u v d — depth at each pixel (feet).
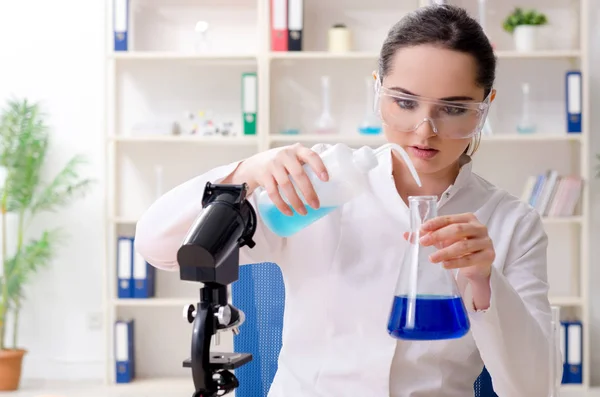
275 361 5.70
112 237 15.71
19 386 15.16
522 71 15.53
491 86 4.55
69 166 15.14
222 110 15.87
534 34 14.92
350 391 4.80
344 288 4.82
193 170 15.90
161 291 15.85
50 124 15.92
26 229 15.93
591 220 15.64
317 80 15.71
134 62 15.81
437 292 3.69
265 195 4.16
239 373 5.73
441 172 4.94
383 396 4.77
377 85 4.61
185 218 4.39
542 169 15.65
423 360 4.80
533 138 14.66
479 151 15.67
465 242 3.70
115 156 15.60
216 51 15.78
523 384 4.43
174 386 14.97
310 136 14.88
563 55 14.66
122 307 15.84
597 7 15.53
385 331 4.75
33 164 14.96
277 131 15.75
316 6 15.61
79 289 15.98
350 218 4.88
